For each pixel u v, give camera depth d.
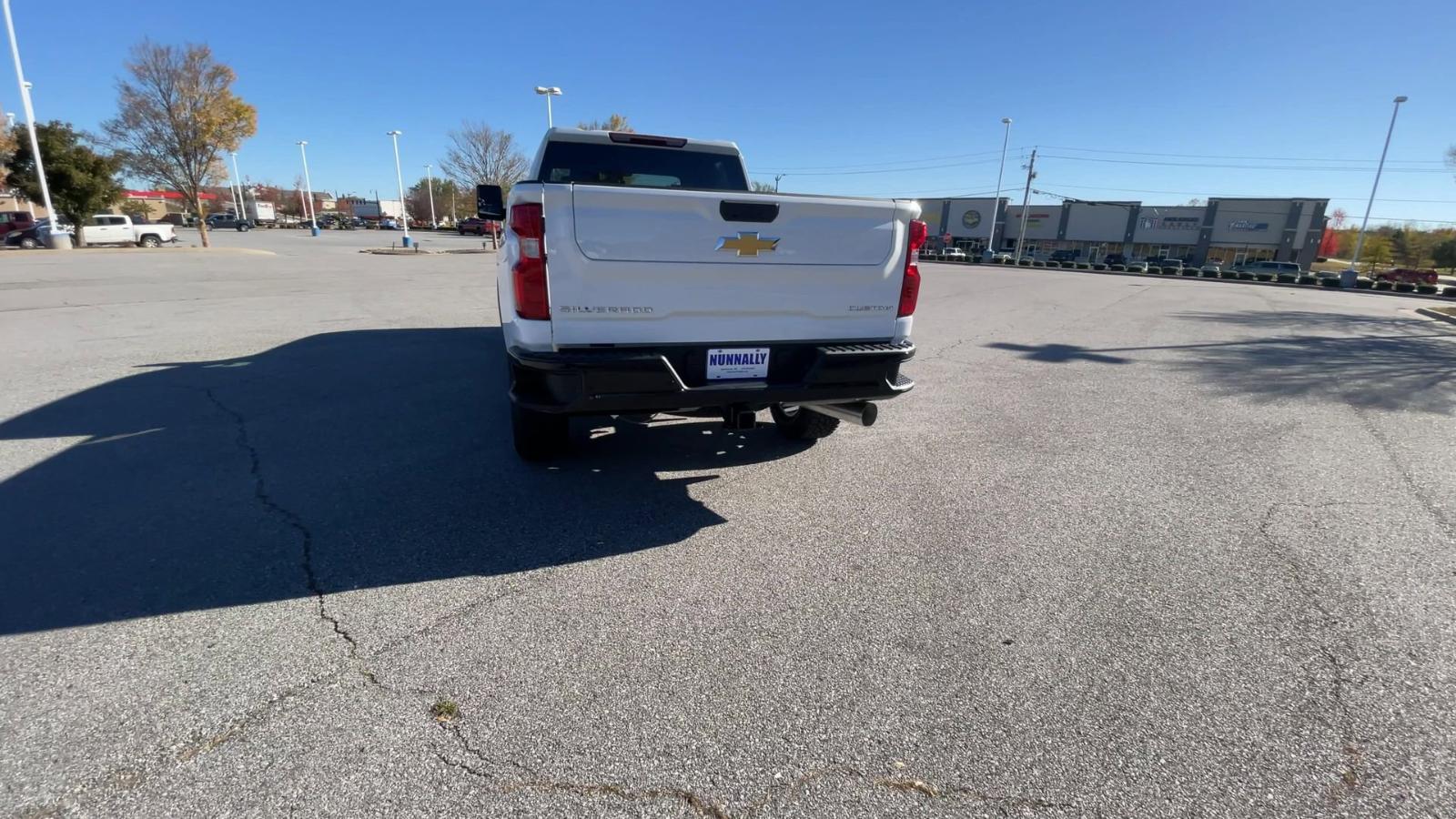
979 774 1.93
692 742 2.02
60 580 2.79
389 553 3.10
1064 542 3.39
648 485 3.99
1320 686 2.35
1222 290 26.02
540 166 5.24
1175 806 1.84
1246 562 3.23
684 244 3.20
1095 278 32.47
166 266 19.95
